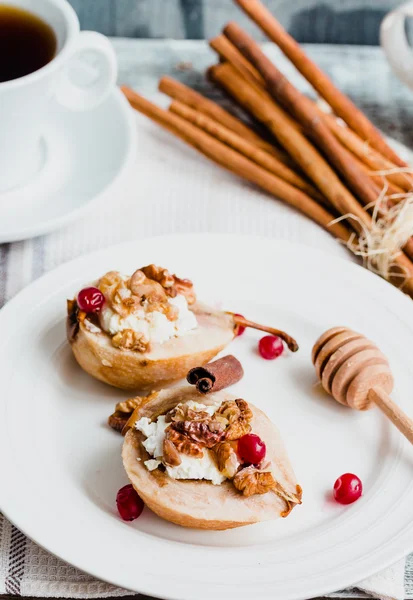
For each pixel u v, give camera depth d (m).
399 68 1.00
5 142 0.87
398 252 0.90
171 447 0.72
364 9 1.21
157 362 0.78
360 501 0.75
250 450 0.73
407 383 0.81
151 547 0.71
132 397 0.80
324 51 1.11
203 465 0.73
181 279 0.82
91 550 0.70
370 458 0.78
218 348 0.80
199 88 1.06
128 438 0.75
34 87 0.85
